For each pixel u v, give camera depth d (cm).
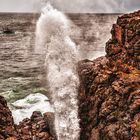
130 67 1540
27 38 7400
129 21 1677
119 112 1406
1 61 4388
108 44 1716
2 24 11338
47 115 1717
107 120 1423
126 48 1614
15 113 2181
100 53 3325
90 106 1567
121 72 1532
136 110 1345
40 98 2450
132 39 1616
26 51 5256
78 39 5184
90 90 1586
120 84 1463
